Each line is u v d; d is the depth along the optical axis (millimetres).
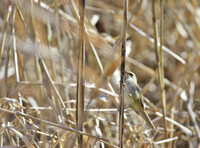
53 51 12703
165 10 19891
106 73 11453
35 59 13109
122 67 9219
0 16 16062
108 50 12227
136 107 11805
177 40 18906
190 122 14812
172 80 17562
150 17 19047
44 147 10969
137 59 17969
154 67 18109
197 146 13773
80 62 9117
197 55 16922
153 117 14836
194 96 16312
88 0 18016
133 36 17641
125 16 9125
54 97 10703
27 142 9797
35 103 12648
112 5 19359
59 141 10258
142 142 11664
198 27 18141
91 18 16734
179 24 19297
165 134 12641
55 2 12539
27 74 13898
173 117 14859
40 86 12695
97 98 12922
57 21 11258
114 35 18344
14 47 12266
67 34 15328
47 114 11633
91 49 12070
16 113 9500
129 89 11750
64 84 11984
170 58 18016
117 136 13547
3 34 12461
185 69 15633
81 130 9312
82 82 9211
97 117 12227
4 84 12117
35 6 11219
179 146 14484
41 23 10828
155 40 12031
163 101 12430
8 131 10719
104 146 12062
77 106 9297
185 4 18609
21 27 13453
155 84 17062
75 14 10656
